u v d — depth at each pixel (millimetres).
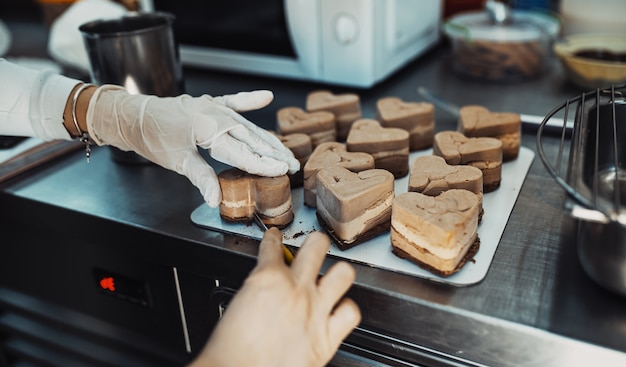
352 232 676
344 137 932
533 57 1154
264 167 700
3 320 1043
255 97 757
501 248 675
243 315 515
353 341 692
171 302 835
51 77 767
